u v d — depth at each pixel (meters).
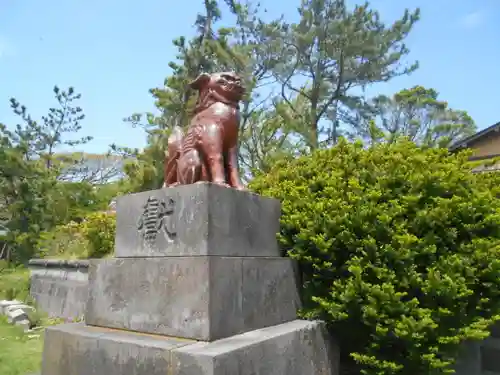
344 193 4.57
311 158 5.54
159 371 3.27
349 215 4.32
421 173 4.50
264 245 4.38
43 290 9.33
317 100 18.89
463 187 4.62
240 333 3.73
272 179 5.57
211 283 3.52
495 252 4.26
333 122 19.39
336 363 4.55
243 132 15.66
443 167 4.66
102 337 3.77
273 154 14.20
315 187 4.88
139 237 4.24
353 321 4.40
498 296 4.41
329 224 4.30
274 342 3.63
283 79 17.91
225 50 13.72
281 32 16.78
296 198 4.73
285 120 15.59
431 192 4.45
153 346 3.35
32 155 21.84
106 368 3.64
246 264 3.92
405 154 4.94
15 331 7.08
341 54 17.11
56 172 20.72
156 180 12.96
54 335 4.21
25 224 16.52
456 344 4.25
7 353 5.68
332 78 18.31
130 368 3.46
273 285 4.23
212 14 14.98
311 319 4.48
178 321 3.63
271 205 4.56
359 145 5.15
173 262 3.77
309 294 4.62
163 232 4.02
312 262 4.54
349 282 4.08
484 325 4.18
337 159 5.02
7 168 16.98
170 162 4.82
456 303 4.11
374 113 19.05
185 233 3.82
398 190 4.50
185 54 13.46
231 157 4.58
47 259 9.73
